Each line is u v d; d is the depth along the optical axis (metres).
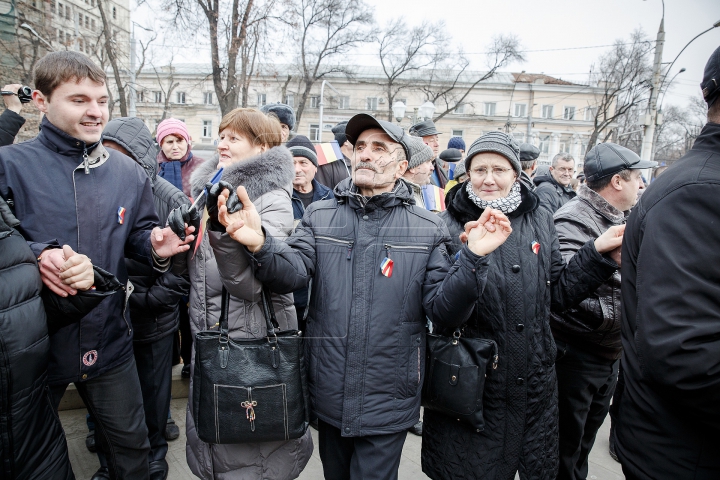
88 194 1.55
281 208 1.51
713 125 1.10
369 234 1.52
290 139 1.92
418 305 1.52
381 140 1.52
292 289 1.42
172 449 2.46
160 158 2.73
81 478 2.17
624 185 2.01
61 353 1.48
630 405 1.23
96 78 1.52
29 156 1.49
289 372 1.41
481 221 1.32
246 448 1.52
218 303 1.49
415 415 1.52
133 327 2.03
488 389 1.59
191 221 1.33
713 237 0.98
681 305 0.99
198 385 1.42
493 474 1.59
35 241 1.47
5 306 1.15
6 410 1.16
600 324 1.85
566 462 2.03
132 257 1.76
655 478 1.14
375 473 1.48
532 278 1.61
